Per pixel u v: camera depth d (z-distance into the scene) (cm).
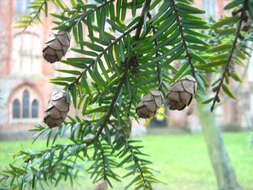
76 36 20
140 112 20
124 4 20
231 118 464
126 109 25
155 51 20
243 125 455
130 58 21
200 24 19
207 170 126
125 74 21
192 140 281
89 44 20
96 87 24
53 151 26
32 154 27
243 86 450
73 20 20
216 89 21
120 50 20
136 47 20
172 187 92
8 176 26
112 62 21
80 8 20
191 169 126
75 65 21
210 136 100
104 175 28
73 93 21
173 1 18
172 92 18
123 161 28
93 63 21
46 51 19
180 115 442
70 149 27
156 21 19
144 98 20
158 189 88
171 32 19
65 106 20
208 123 100
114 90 23
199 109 102
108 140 25
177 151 188
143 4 20
